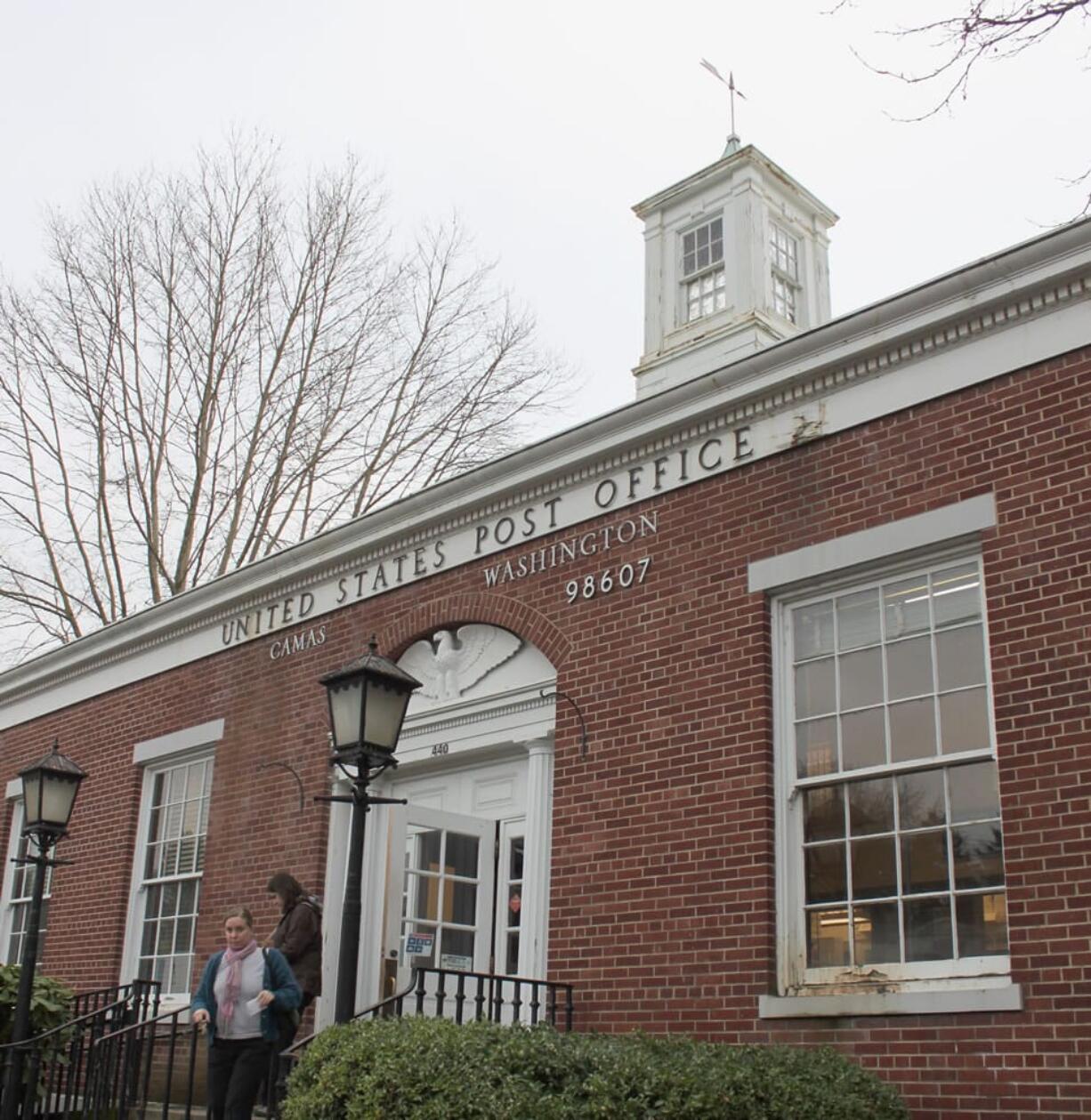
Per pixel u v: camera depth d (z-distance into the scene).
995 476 8.41
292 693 13.16
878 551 8.83
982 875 7.98
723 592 9.66
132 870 14.59
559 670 10.62
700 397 10.10
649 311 15.05
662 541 10.20
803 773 8.99
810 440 9.43
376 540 12.58
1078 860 7.43
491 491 11.54
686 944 9.09
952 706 8.37
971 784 8.19
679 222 15.20
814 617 9.27
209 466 23.61
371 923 11.69
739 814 9.08
